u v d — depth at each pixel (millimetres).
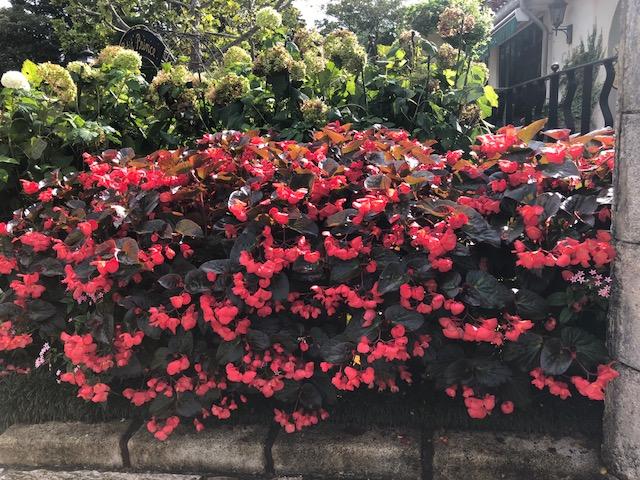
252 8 9273
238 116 3375
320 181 1991
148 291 2027
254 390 2021
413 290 1777
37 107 2891
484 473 1897
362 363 1867
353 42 3443
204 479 2029
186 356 1960
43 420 2260
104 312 2053
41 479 2076
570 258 1766
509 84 11734
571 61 8070
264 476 2025
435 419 2055
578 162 1991
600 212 1902
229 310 1811
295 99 3387
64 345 2131
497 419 2021
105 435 2139
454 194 2023
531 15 8594
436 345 1901
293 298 1954
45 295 2178
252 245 1863
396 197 1859
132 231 2105
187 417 2174
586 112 4180
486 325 1742
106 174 2227
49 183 2273
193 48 9172
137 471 2092
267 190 2049
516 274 1958
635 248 1659
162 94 3441
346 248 1833
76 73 3314
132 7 8508
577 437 1953
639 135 1613
